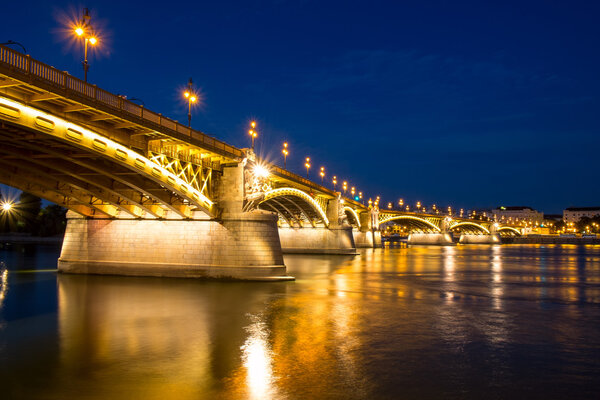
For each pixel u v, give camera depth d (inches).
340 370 761.0
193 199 1620.3
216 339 940.0
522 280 2101.4
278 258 1833.2
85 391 665.0
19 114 1021.8
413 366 786.2
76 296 1396.4
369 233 5423.2
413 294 1593.3
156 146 1491.1
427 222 7214.6
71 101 1106.1
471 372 761.0
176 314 1170.0
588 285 1915.6
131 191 1673.2
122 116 1242.6
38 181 1592.0
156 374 734.5
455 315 1219.9
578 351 886.4
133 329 1015.0
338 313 1220.5
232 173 1800.0
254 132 2091.5
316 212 3654.0
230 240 1761.8
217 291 1510.8
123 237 1850.4
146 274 1798.7
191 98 1688.0
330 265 2817.4
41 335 960.3
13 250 3705.7
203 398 642.8
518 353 869.8
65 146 1244.5
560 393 677.9
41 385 686.5
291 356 832.3
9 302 1304.1
